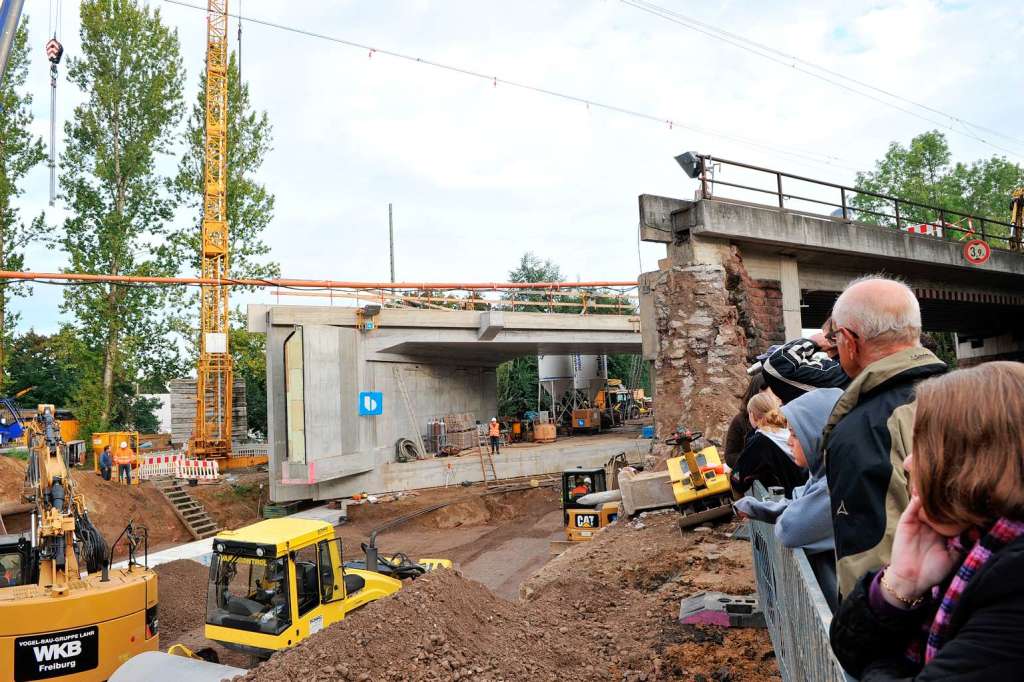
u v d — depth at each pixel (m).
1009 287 26.72
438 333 34.22
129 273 44.12
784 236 16.41
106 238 42.91
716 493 10.79
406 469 32.69
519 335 36.25
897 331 2.79
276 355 30.55
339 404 30.44
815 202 17.44
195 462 33.62
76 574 10.80
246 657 12.18
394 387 34.56
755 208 15.98
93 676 9.98
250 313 30.53
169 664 7.70
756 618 6.95
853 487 2.43
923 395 1.72
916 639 1.85
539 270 61.28
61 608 9.79
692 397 15.12
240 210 48.69
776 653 5.27
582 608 8.70
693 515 10.70
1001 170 57.72
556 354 46.38
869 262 19.66
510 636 7.12
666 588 8.70
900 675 1.87
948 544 1.74
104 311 42.69
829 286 19.61
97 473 30.11
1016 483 1.49
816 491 3.41
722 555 9.28
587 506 20.12
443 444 36.31
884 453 2.40
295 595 9.88
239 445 46.16
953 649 1.46
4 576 11.18
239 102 48.56
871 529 2.36
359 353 32.19
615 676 6.43
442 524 29.30
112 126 44.19
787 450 5.22
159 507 28.64
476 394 43.50
